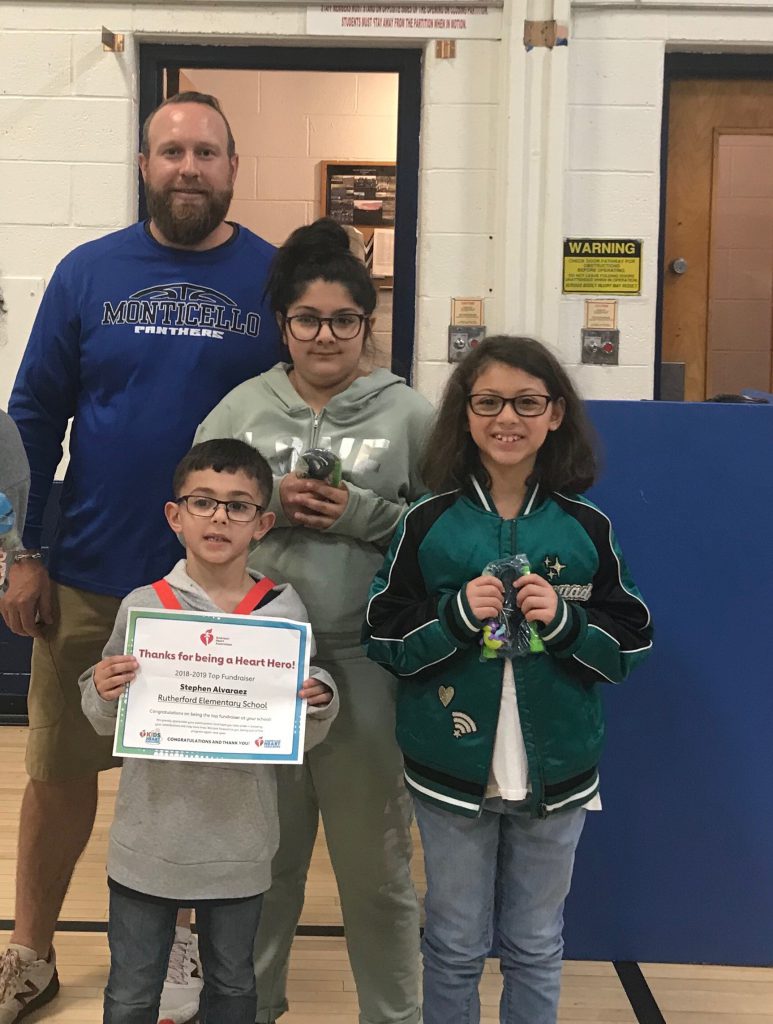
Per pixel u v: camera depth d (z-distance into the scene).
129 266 1.78
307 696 1.37
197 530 1.37
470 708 1.38
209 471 1.36
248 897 1.36
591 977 1.89
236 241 1.83
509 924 1.45
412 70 3.30
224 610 1.41
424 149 3.27
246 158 3.99
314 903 2.22
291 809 1.54
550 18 3.10
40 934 1.78
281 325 1.59
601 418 1.86
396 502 1.56
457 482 1.47
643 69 3.21
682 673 1.90
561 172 3.17
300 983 1.88
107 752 1.81
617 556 1.46
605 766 1.92
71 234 3.28
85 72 3.22
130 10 3.19
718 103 3.35
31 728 1.81
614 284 3.28
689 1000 1.82
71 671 1.78
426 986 1.44
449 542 1.43
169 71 3.39
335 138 3.98
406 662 1.40
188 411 1.73
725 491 1.87
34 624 1.77
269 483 1.43
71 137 3.25
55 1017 1.75
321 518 1.48
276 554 1.52
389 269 3.97
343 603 1.51
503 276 3.22
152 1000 1.37
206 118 1.74
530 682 1.38
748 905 1.94
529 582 1.36
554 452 1.48
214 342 1.74
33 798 1.79
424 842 1.44
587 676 1.41
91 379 1.77
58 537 1.83
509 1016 1.45
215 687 1.36
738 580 1.89
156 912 1.35
